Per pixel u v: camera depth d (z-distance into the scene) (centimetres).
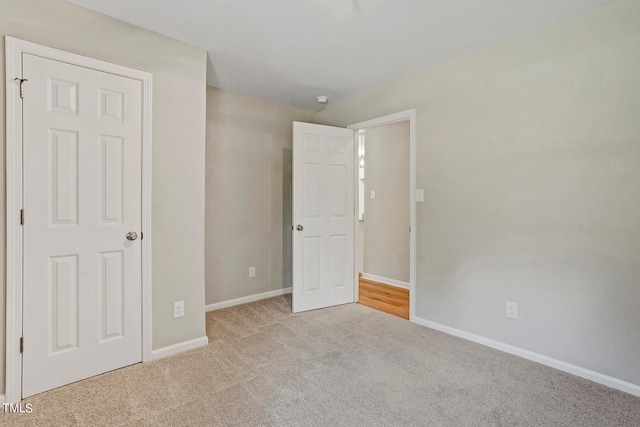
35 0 177
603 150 194
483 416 165
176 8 194
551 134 213
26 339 176
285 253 395
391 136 434
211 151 329
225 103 337
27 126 174
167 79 227
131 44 211
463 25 213
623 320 188
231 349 242
